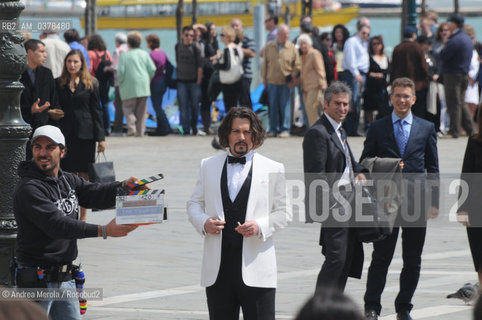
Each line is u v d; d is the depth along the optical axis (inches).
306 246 717.3
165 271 634.8
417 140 505.7
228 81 1389.0
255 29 2244.1
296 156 1167.0
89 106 778.2
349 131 1406.3
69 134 771.4
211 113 1592.0
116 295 562.6
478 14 5679.1
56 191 373.1
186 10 4562.0
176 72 1465.3
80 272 380.8
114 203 383.2
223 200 394.6
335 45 1531.7
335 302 163.3
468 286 538.6
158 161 1163.3
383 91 1397.6
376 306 502.6
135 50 1428.4
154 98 1473.9
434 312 521.0
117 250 706.2
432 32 1596.9
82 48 1336.1
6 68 430.3
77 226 363.9
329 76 1347.2
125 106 1450.5
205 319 502.9
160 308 528.4
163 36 4670.3
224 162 399.2
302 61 1353.3
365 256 691.4
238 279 390.3
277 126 1419.8
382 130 510.6
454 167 1055.6
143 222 365.1
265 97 1460.4
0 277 433.1
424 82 1270.9
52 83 759.1
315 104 1339.8
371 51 1396.4
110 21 4749.0
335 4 5182.1
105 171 729.6
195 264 658.8
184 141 1382.9
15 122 434.0
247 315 394.6
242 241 390.9
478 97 1423.5
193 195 403.5
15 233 433.4
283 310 520.4
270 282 392.2
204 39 1464.1
